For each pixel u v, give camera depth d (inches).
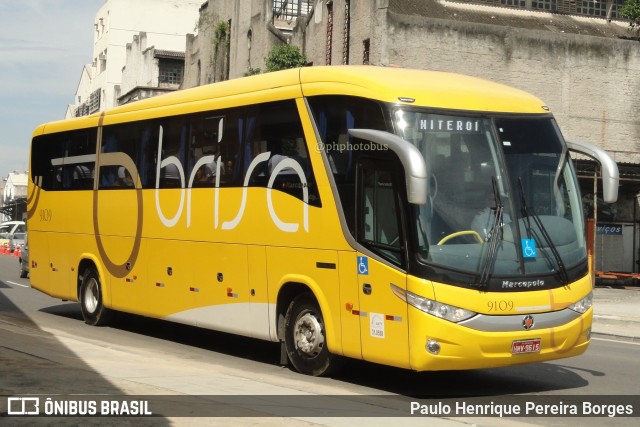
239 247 500.1
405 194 396.5
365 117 419.8
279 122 476.7
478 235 398.3
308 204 450.6
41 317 727.1
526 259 404.5
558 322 410.0
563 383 463.5
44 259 720.3
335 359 447.8
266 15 1560.0
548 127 437.7
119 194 623.5
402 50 1177.4
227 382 421.4
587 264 429.4
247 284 494.3
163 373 436.1
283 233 466.9
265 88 490.6
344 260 427.2
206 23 1934.1
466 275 390.9
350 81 434.3
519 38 1220.5
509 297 396.2
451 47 1194.0
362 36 1214.9
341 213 430.3
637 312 845.2
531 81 1224.2
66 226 690.2
